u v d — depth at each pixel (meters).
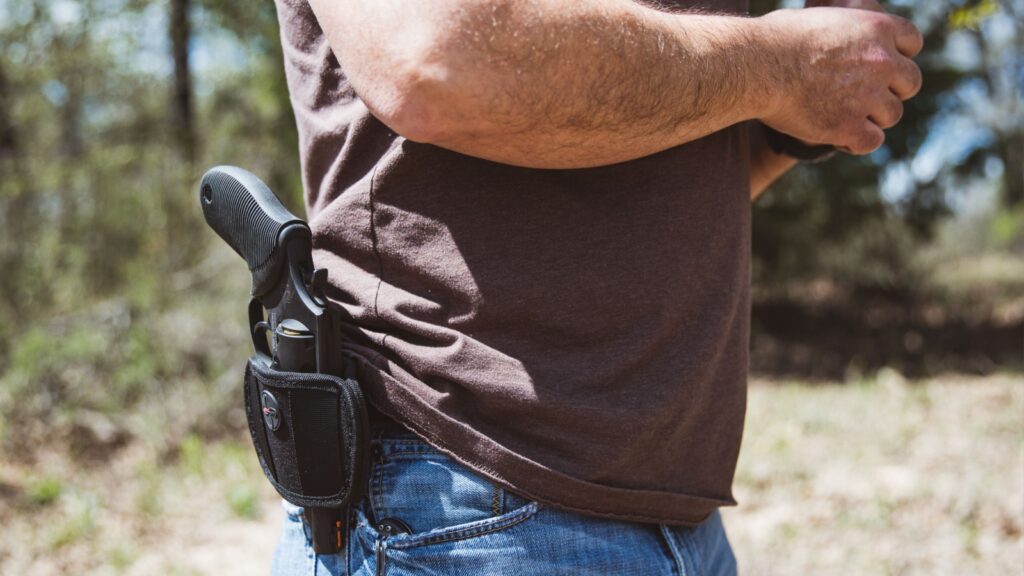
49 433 4.75
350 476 0.98
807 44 1.03
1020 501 3.86
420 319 1.00
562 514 0.99
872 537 3.57
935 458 4.54
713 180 1.07
